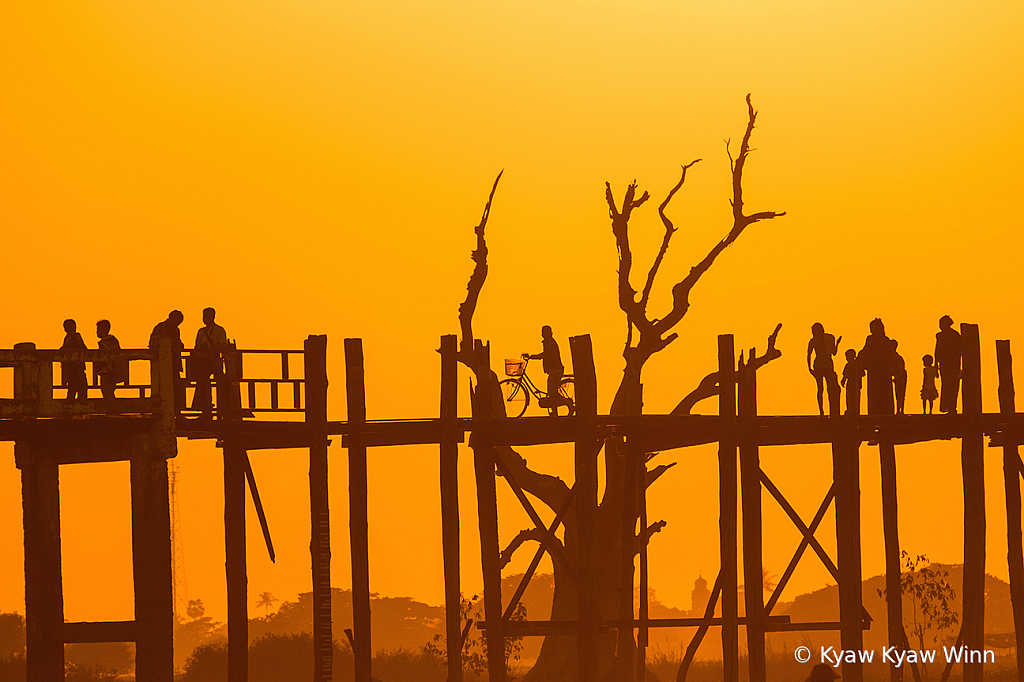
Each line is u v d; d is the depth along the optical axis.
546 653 131.88
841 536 93.12
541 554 92.06
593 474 89.50
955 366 97.31
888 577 103.50
